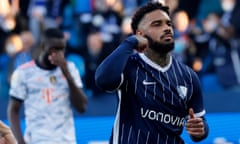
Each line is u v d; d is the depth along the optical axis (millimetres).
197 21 29234
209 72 25516
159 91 11430
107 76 11039
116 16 28094
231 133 21422
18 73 15859
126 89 11500
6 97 24469
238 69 25188
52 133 15539
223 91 23156
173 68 11742
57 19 29391
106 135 21016
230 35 25844
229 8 28312
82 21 27547
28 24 28578
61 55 15617
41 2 30219
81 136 20875
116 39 25109
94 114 21891
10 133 10367
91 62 23594
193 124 11242
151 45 11531
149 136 11320
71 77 15648
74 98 15734
